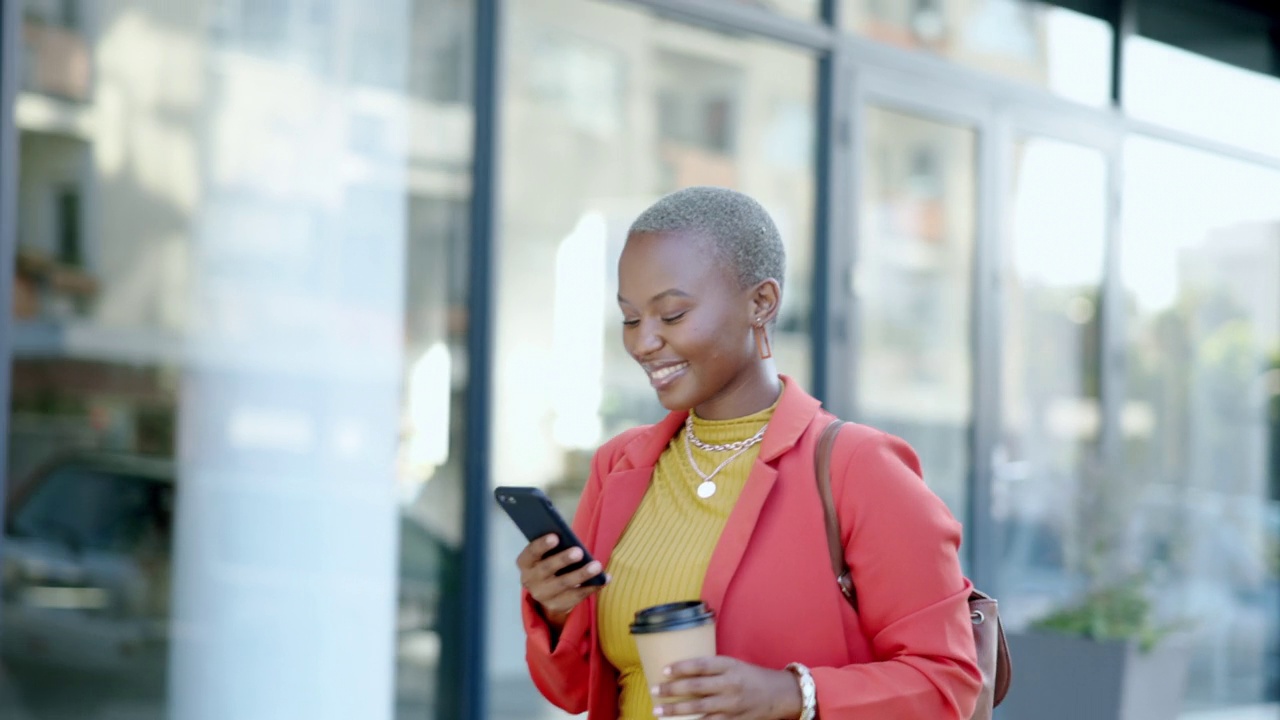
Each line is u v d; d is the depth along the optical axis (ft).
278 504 13.92
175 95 13.32
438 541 15.05
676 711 5.74
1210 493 24.73
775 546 6.23
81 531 12.76
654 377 6.44
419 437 14.92
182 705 13.32
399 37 14.85
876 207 19.77
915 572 6.06
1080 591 18.39
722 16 17.70
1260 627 25.43
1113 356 23.25
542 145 16.02
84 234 12.78
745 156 18.17
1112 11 23.18
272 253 13.91
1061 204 22.45
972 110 21.07
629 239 6.48
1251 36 25.46
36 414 12.51
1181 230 24.34
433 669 14.94
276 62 13.96
